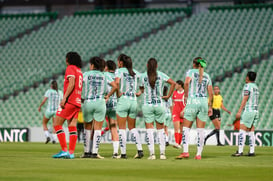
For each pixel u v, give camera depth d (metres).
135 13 127.38
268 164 39.59
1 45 128.62
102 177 29.20
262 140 75.12
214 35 113.56
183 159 43.28
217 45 110.44
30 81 114.12
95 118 44.00
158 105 43.25
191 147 67.62
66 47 122.69
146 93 43.34
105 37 122.94
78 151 57.41
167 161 40.69
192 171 33.00
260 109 90.44
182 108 62.56
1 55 124.19
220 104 74.25
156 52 113.25
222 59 105.75
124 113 43.91
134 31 122.25
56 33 127.69
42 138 86.12
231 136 76.38
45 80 114.38
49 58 120.69
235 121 79.44
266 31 110.88
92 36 124.12
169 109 66.56
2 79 117.69
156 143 79.44
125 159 42.75
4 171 32.12
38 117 103.81
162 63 109.00
